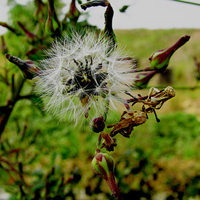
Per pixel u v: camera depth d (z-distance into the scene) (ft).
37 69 0.24
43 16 0.33
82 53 0.23
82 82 0.22
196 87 0.40
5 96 0.43
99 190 0.54
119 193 0.22
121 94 0.23
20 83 0.34
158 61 0.27
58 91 0.23
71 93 0.22
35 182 0.41
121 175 0.52
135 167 0.54
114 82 0.22
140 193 0.53
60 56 0.23
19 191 0.37
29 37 0.31
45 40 0.32
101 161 0.22
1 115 0.34
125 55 0.23
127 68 0.23
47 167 0.54
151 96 0.22
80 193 0.58
